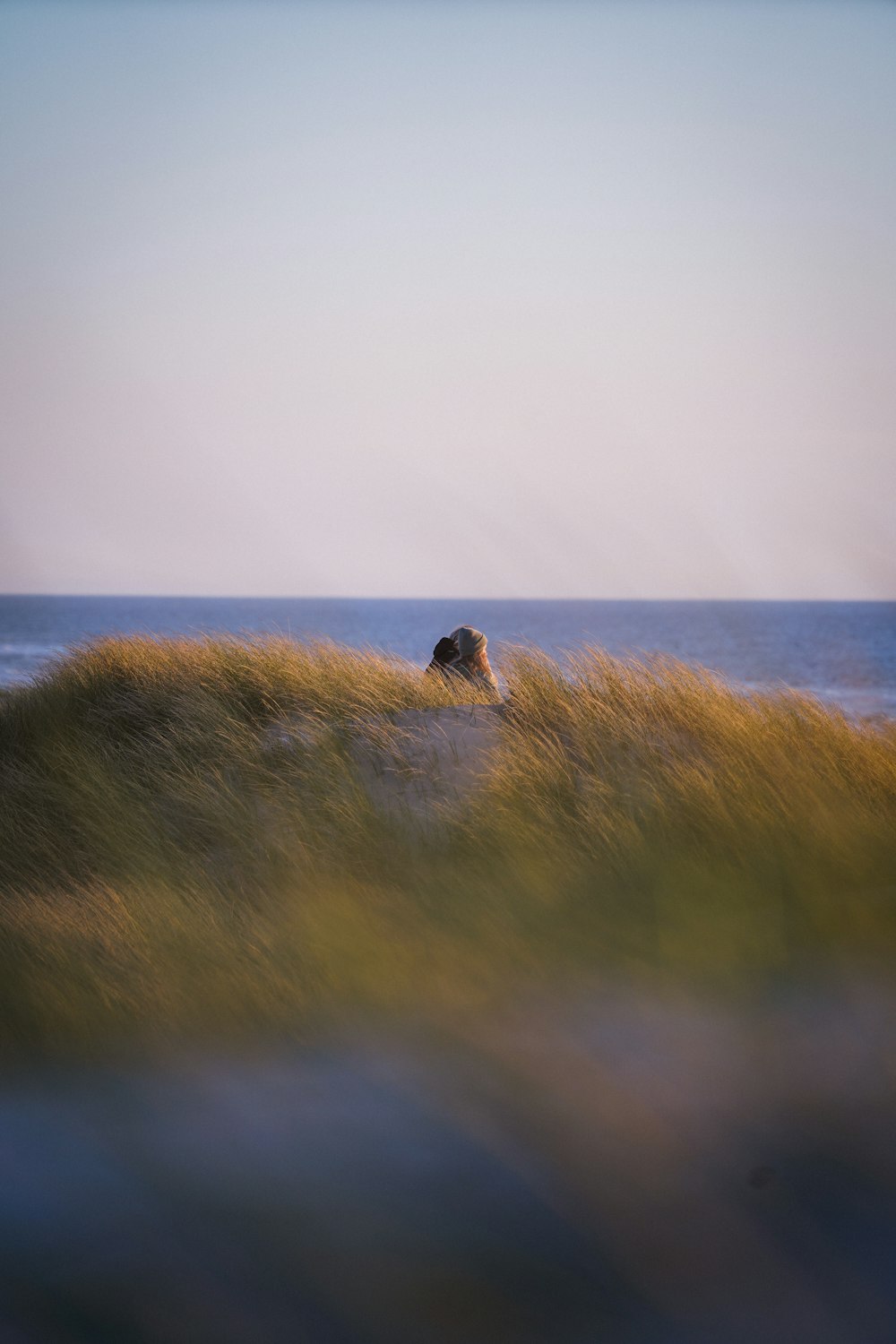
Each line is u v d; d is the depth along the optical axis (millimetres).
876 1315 6453
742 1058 9992
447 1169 8125
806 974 12094
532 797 17453
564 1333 6270
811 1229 7328
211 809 18406
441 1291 6652
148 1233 7297
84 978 11961
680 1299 6566
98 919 14070
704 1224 7379
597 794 17312
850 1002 11312
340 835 16953
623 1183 7914
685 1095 9266
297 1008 11312
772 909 13359
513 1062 10039
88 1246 7125
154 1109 9156
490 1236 7227
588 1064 9969
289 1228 7316
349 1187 7871
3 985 11586
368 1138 8633
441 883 14547
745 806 16141
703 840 15438
